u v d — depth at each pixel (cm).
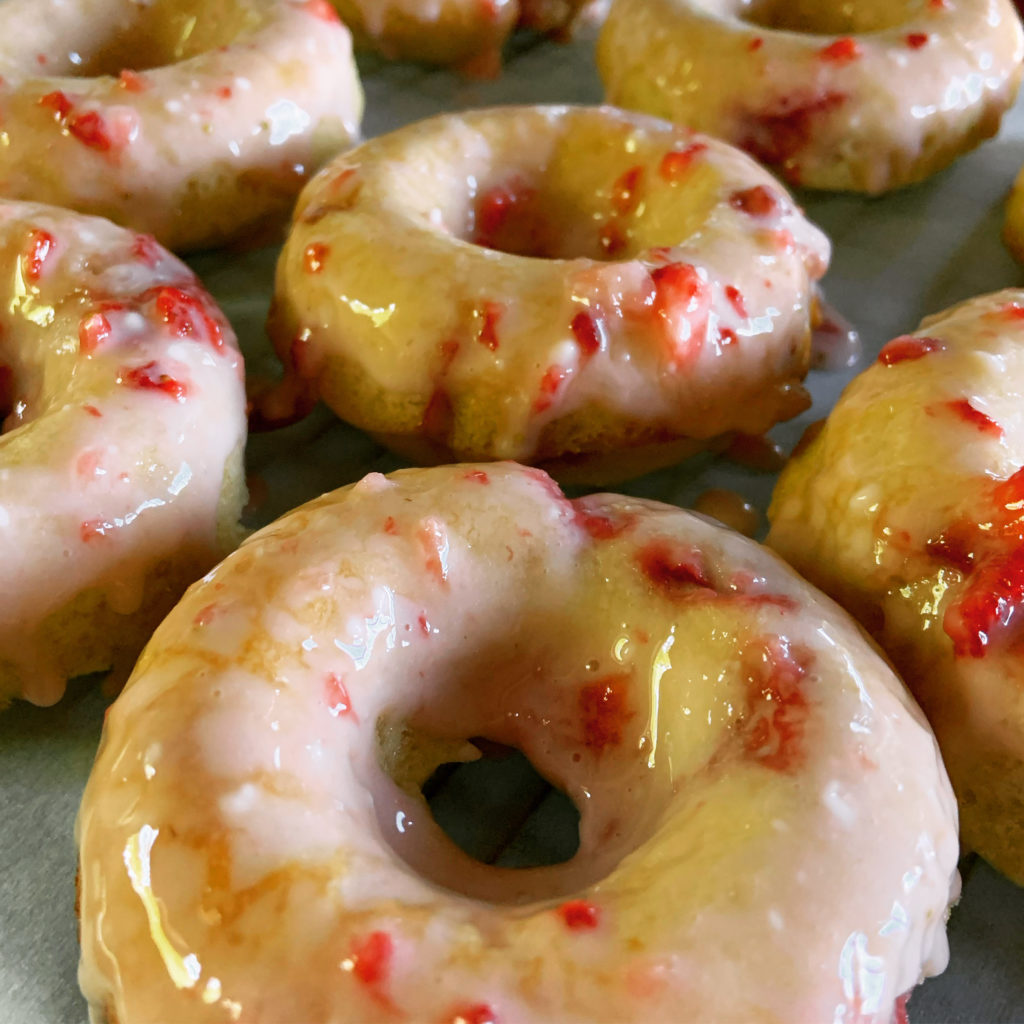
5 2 20
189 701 10
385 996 9
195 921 9
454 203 17
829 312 18
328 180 17
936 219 20
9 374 15
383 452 16
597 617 12
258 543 12
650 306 14
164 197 18
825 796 10
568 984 9
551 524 12
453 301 14
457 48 23
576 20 24
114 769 10
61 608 13
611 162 17
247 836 9
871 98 19
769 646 11
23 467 13
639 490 16
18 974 11
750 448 16
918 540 12
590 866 11
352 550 12
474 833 12
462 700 12
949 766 12
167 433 13
